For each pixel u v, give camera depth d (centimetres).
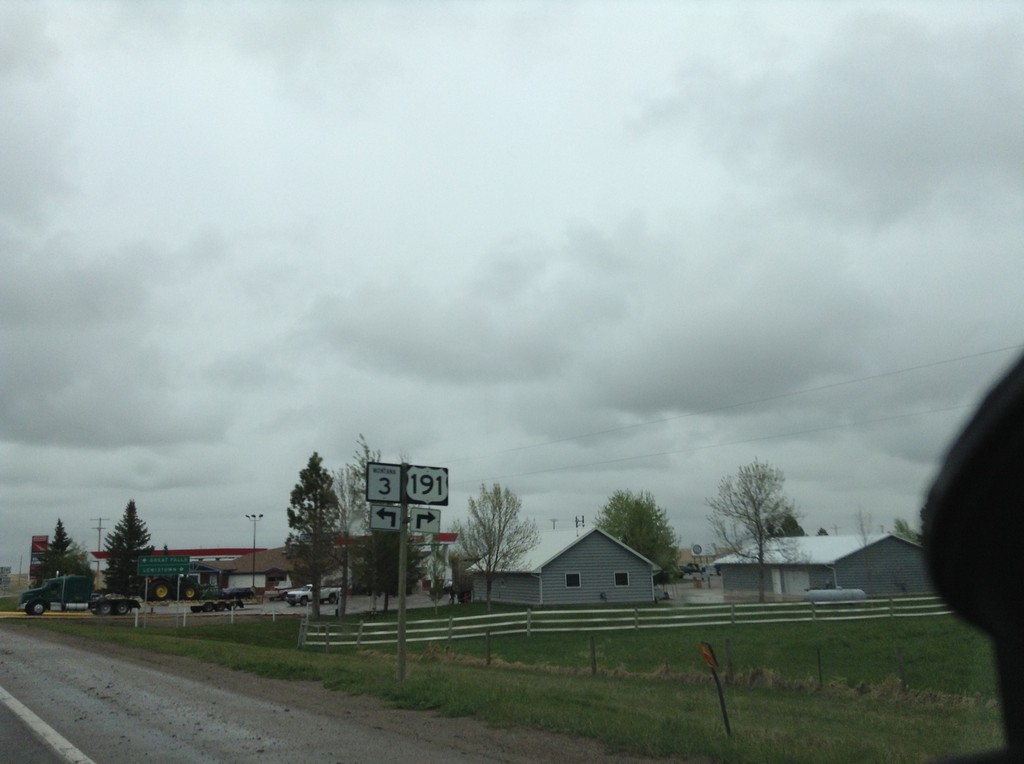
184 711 1127
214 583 9062
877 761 812
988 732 1077
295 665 1622
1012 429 259
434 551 5222
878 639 2759
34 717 1086
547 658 2436
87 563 9950
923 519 300
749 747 839
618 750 860
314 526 4572
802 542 5859
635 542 6594
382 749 877
